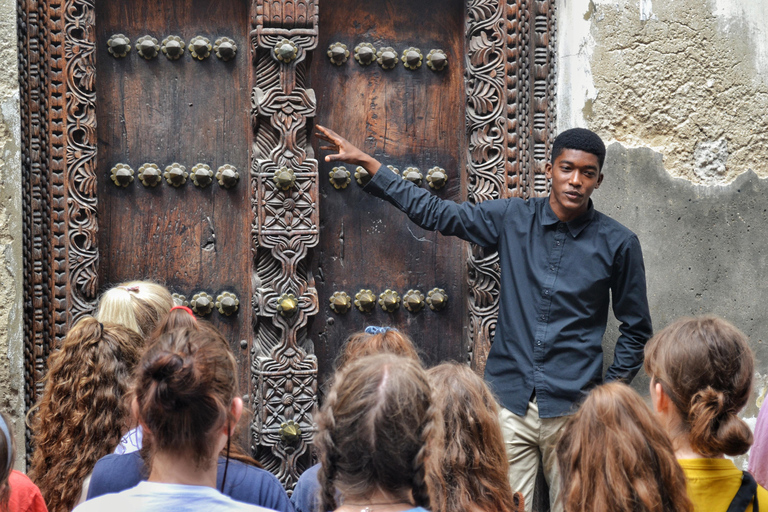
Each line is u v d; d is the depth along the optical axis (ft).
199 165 10.02
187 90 10.03
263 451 9.89
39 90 9.05
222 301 10.07
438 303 10.60
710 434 4.91
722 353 4.99
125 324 6.73
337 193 10.45
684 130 10.23
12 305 8.92
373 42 10.55
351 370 4.20
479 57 10.19
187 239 10.09
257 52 9.62
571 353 8.86
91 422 5.82
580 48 10.18
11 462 4.79
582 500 4.53
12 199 8.89
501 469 5.00
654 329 10.23
